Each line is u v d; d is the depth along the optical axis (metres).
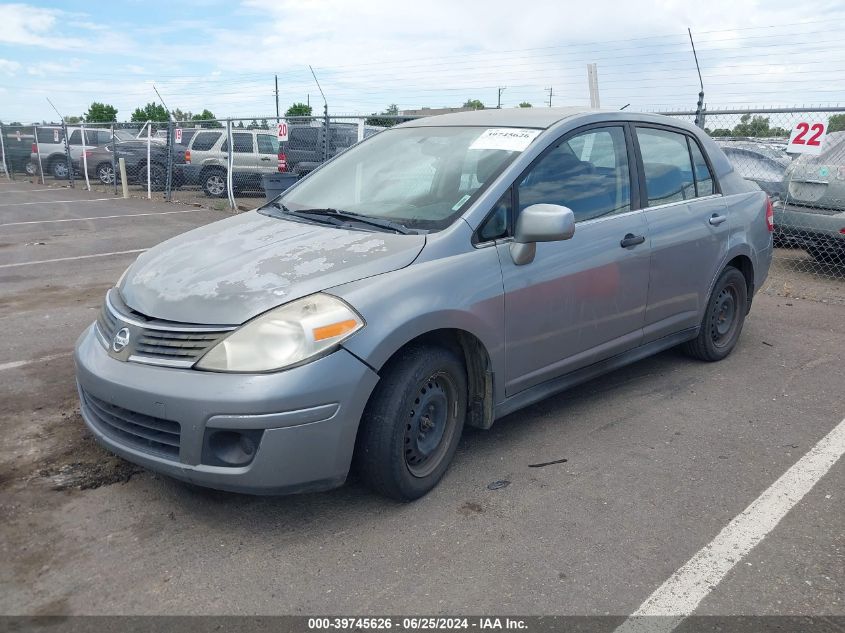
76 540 2.93
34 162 23.91
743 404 4.45
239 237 3.63
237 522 3.08
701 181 4.90
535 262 3.60
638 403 4.46
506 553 2.88
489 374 3.46
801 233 8.40
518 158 3.69
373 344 2.89
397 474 3.10
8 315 6.52
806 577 2.75
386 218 3.61
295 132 14.34
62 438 3.85
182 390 2.76
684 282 4.62
